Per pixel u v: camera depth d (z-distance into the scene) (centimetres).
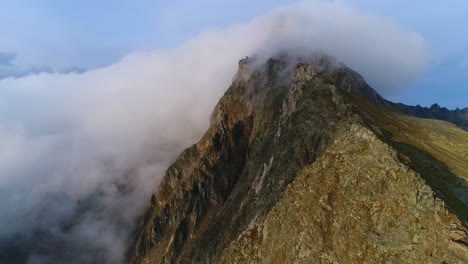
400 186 3753
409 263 3139
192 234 12262
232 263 5094
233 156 14038
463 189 4069
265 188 7869
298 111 8425
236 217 8381
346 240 3816
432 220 3269
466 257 2819
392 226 3531
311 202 4525
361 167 4297
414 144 5641
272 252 4612
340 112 7094
